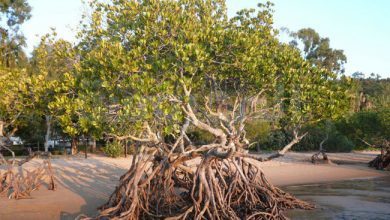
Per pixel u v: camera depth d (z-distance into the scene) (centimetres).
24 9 4169
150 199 1598
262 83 1459
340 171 3309
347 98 1422
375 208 1911
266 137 4362
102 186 2395
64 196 2084
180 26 1273
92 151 4241
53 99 1466
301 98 1378
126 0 1442
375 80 10188
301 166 3528
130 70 1189
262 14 1722
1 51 3791
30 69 3788
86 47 1553
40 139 3991
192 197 1531
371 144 4206
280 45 1659
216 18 1712
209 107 1664
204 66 1355
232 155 1472
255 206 1694
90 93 1286
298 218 1698
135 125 1204
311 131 4862
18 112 2067
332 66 7988
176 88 1284
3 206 1844
